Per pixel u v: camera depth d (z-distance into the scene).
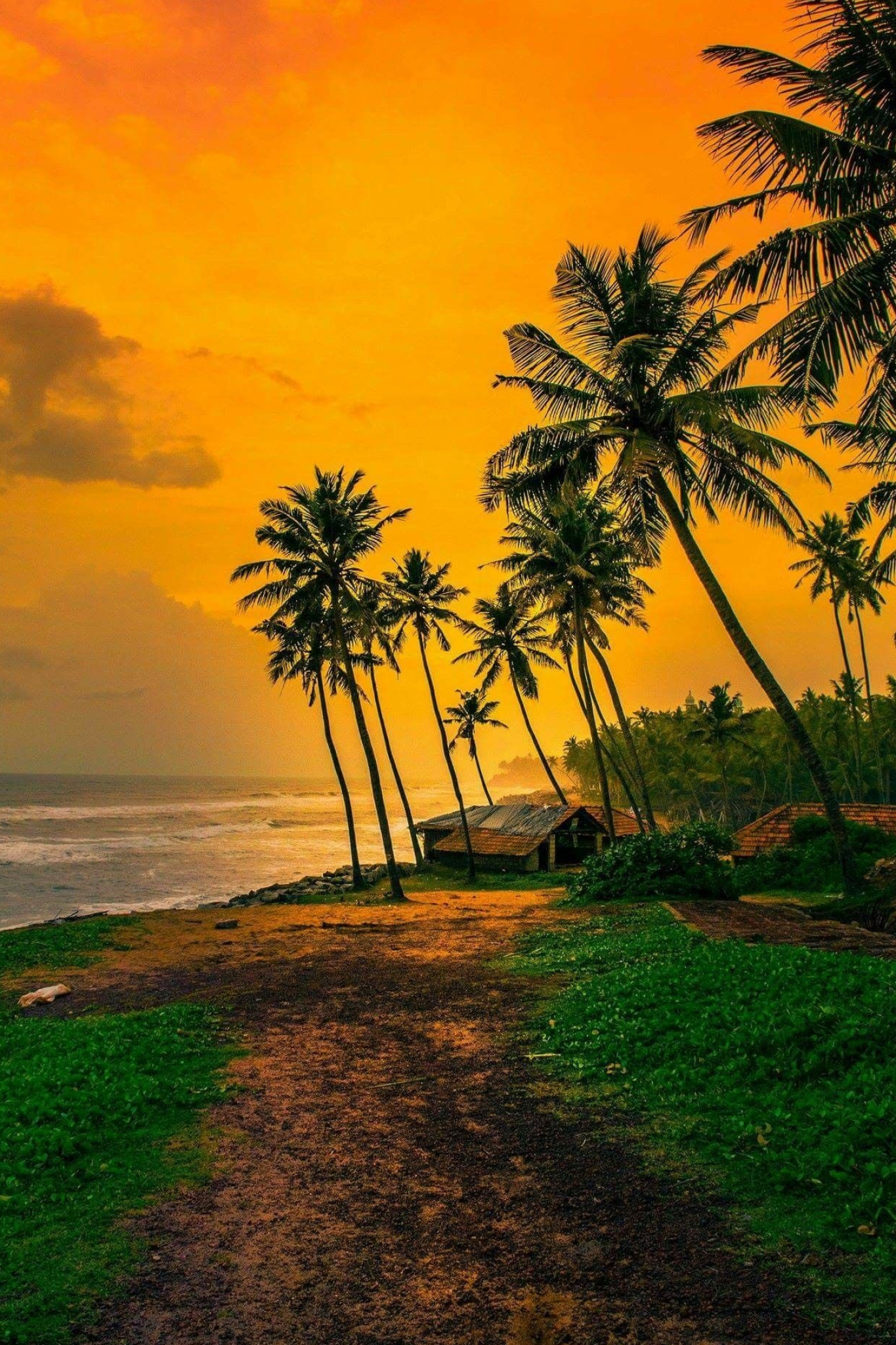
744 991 10.32
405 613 43.25
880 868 20.06
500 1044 10.64
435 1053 10.48
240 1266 5.64
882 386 14.36
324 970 16.38
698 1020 9.72
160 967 17.86
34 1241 5.95
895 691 74.38
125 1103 8.67
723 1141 6.97
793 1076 7.81
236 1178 7.06
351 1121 8.34
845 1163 6.11
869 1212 5.54
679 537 21.27
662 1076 8.51
